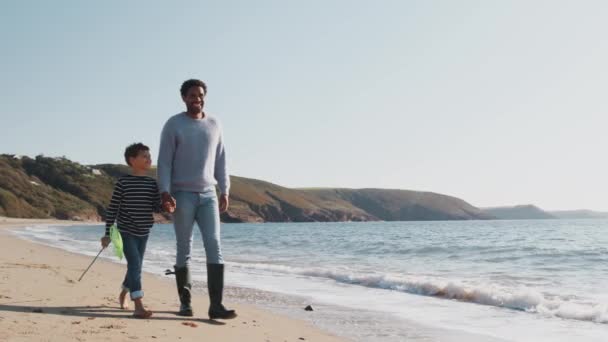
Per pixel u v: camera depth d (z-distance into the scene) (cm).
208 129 525
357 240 3559
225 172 551
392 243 3006
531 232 5678
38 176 13425
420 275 1200
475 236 4381
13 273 813
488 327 577
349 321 603
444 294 845
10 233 3434
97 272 981
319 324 579
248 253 2144
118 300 596
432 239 3681
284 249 2464
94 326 433
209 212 521
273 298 802
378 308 709
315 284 996
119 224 509
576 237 4025
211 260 512
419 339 508
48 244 2364
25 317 454
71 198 12825
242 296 822
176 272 529
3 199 10500
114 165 16675
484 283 1033
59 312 493
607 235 4478
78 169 14688
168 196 499
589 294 844
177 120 517
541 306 699
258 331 480
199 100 523
